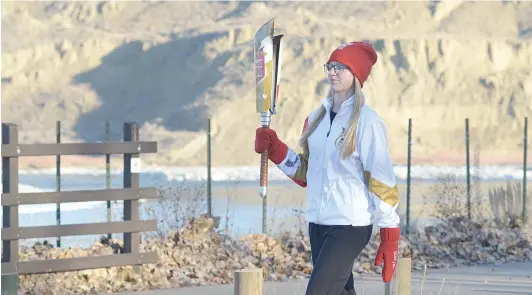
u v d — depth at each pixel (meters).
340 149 9.30
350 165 9.30
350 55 9.37
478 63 165.88
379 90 156.38
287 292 16.75
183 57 165.25
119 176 83.56
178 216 21.52
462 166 109.00
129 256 18.05
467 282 18.19
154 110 154.50
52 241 24.69
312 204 9.52
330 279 9.18
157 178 88.50
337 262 9.20
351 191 9.32
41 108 156.12
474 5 186.12
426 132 148.38
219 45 165.00
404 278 9.80
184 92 156.38
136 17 182.62
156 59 166.12
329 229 9.38
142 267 18.27
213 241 20.00
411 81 158.75
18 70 164.75
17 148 17.22
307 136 9.66
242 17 176.50
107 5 184.88
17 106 156.38
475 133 150.75
